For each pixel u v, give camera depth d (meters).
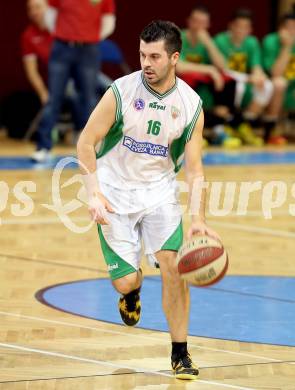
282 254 16.16
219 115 30.08
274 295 13.41
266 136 31.73
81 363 10.27
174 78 9.86
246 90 30.28
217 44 30.08
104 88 28.58
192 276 9.27
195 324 11.86
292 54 31.08
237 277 14.45
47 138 25.64
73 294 13.18
